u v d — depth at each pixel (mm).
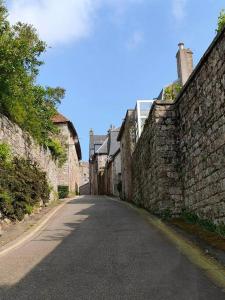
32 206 18141
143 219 16156
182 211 15250
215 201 11469
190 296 6461
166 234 12250
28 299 6602
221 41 10672
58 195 31359
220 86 10844
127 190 30219
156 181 16547
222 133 10789
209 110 11789
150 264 8625
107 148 60531
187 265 8359
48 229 14234
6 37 15672
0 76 15914
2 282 7613
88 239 11977
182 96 15078
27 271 8383
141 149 21891
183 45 24547
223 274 7594
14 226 14492
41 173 21016
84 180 85188
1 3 16078
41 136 24422
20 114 19078
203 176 12562
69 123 41625
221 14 14555
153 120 16688
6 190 14523
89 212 19500
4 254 10109
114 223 15328
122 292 6820
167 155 15867
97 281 7535
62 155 37562
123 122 32125
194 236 11312
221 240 10281
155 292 6742
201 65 12297
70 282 7527
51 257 9648
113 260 9156
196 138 13266
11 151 17016
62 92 26688
